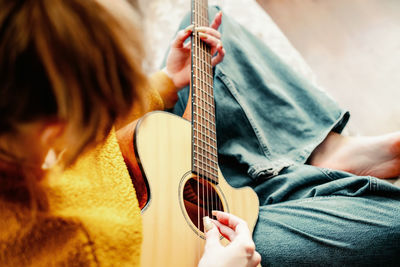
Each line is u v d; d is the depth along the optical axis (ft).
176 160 2.50
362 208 2.59
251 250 1.90
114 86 1.10
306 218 2.63
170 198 2.31
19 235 1.39
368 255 2.42
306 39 7.20
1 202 1.37
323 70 6.70
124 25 1.11
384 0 7.48
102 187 1.82
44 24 1.00
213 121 2.88
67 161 1.24
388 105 6.05
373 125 5.86
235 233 2.08
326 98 3.73
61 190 1.52
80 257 1.47
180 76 3.33
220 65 3.61
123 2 1.17
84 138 1.12
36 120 1.08
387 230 2.41
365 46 6.89
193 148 2.60
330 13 7.52
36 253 1.41
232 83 3.57
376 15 7.29
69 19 1.02
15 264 1.39
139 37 1.16
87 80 1.06
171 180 2.39
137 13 1.23
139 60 1.16
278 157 3.42
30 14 0.99
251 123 3.48
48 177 1.38
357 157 3.44
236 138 3.49
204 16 3.47
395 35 6.89
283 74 3.91
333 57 6.85
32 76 1.02
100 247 1.53
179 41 3.19
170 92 3.32
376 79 6.41
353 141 3.54
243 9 5.23
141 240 1.74
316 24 7.40
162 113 2.62
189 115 2.96
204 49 3.16
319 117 3.64
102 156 2.00
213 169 2.69
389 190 2.65
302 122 3.59
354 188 2.85
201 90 2.91
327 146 3.58
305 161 3.41
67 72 1.03
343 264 2.44
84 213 1.58
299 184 3.13
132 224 1.76
